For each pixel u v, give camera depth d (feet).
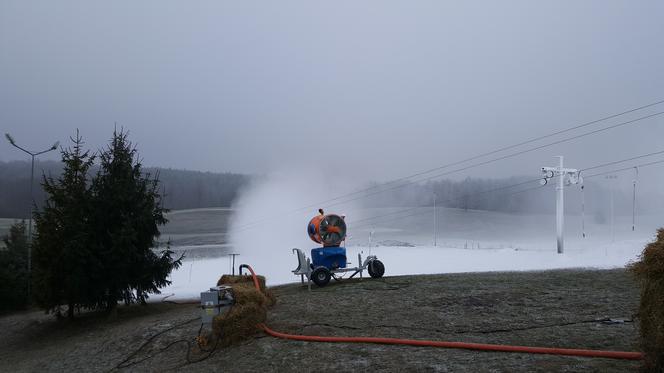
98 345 41.63
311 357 27.84
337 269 55.16
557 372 21.20
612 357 22.52
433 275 58.34
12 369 41.57
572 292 39.99
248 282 41.83
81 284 54.44
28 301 76.84
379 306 38.75
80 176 58.49
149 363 33.65
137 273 58.49
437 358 25.05
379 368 24.75
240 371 27.89
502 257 99.35
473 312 34.60
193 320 41.83
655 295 19.38
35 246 56.85
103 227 57.21
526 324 30.30
